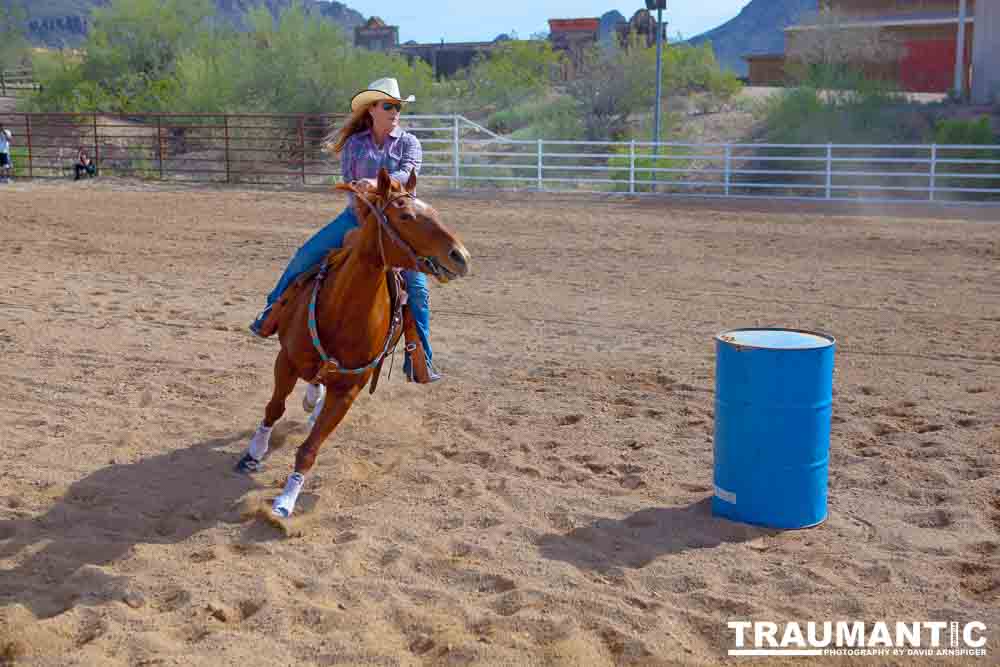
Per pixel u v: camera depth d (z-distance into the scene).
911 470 6.08
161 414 7.23
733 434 5.34
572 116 35.59
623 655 4.04
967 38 41.03
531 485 5.92
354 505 5.73
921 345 9.34
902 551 5.02
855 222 18.33
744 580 4.72
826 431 5.34
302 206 20.64
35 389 7.73
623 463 6.30
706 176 25.70
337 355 5.32
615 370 8.48
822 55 35.34
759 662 4.00
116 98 38.59
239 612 4.41
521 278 12.84
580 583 4.67
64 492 5.76
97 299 11.15
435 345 9.40
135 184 25.72
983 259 14.22
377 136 5.91
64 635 4.18
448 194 23.16
